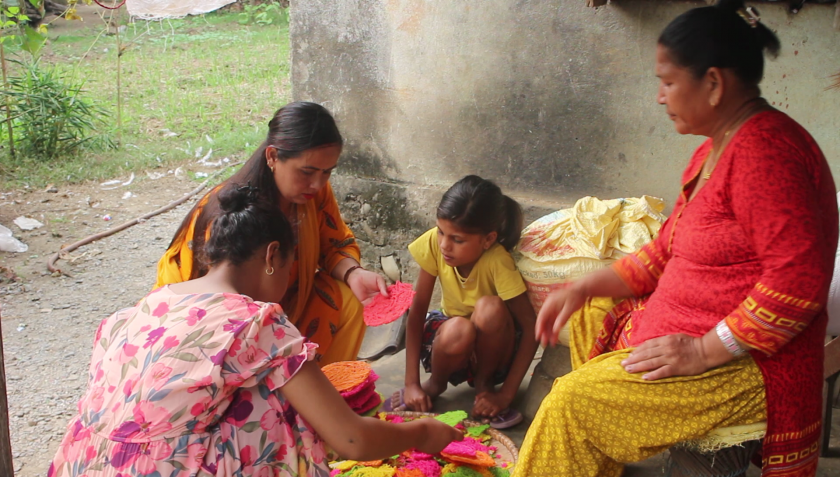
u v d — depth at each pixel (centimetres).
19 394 340
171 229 552
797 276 177
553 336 234
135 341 179
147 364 174
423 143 396
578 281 235
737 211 186
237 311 181
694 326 200
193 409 172
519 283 298
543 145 364
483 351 301
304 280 289
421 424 204
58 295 448
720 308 196
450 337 297
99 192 619
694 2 311
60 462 184
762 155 181
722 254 193
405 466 254
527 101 363
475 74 371
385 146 407
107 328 189
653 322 211
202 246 235
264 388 182
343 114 413
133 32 1225
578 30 342
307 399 181
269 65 1028
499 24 359
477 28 365
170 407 171
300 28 412
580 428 199
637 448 199
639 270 231
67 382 352
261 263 195
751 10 197
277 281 199
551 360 301
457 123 384
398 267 418
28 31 693
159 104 855
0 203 581
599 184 357
